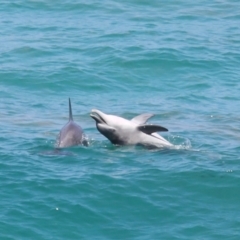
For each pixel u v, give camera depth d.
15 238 25.14
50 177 30.39
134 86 51.00
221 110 45.75
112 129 36.09
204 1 75.94
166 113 44.91
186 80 52.16
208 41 60.59
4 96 48.09
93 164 32.47
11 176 30.45
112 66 53.97
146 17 68.69
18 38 61.12
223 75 53.31
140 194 28.92
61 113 44.47
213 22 67.50
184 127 41.19
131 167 32.09
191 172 31.19
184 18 68.69
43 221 26.39
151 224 26.53
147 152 34.78
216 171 31.39
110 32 62.66
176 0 75.62
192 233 25.75
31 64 54.38
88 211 27.33
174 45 58.75
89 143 36.41
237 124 42.12
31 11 70.94
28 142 36.41
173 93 49.69
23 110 44.88
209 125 41.81
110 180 30.17
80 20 67.50
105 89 50.22
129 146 35.97
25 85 50.44
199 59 55.75
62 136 35.53
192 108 46.19
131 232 25.88
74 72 52.50
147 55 55.88
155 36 61.59
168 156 34.00
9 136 37.75
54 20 67.50
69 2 73.38
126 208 27.75
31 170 31.28
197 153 34.69
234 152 35.06
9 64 54.28
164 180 30.33
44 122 41.84
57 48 58.16
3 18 68.19
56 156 33.44
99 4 73.19
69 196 28.48
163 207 27.81
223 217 27.02
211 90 50.25
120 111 45.41
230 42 60.62
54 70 52.84
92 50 57.44
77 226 26.22
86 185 29.52
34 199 28.11
